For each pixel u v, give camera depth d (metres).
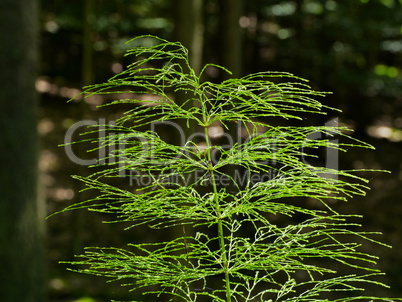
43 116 11.51
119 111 11.13
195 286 6.29
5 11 4.98
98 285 6.71
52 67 13.25
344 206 9.08
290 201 8.95
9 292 5.01
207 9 12.88
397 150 11.26
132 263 2.07
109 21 12.23
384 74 11.23
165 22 12.38
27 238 5.13
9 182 5.03
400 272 7.48
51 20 12.84
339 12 10.71
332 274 7.21
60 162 9.90
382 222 8.77
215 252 2.08
